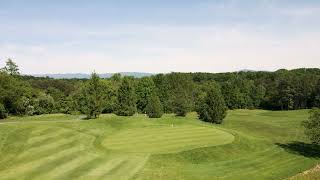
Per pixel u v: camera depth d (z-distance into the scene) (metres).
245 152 43.44
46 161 33.16
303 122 52.19
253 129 72.12
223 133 49.16
